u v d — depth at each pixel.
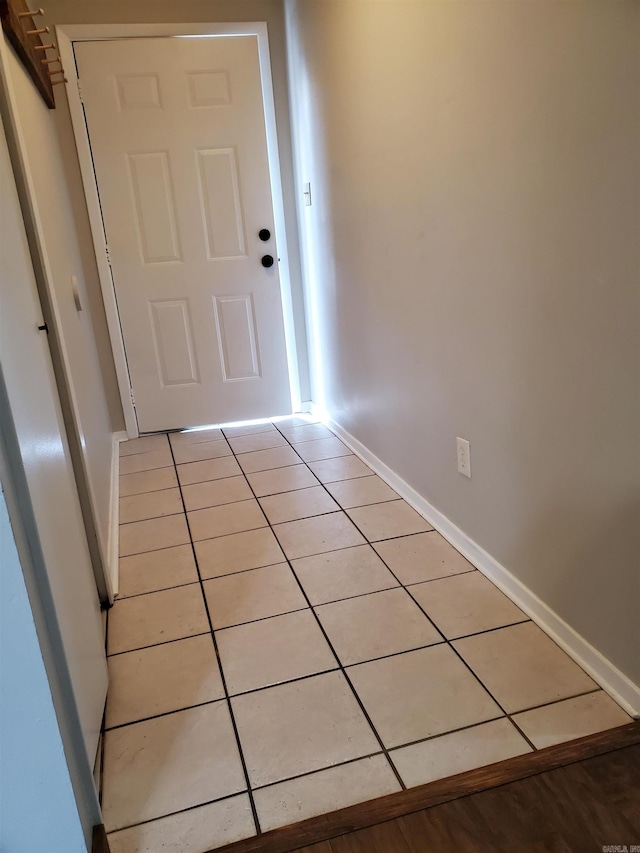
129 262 3.26
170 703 1.44
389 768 1.22
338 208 2.72
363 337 2.64
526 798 1.12
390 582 1.85
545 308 1.41
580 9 1.16
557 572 1.51
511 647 1.53
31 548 0.94
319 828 1.10
